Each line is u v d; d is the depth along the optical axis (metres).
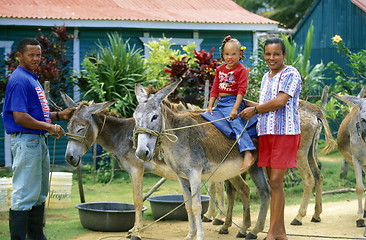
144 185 11.64
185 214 8.36
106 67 12.73
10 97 5.91
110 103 7.24
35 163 5.92
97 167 13.04
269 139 6.21
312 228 7.60
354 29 17.17
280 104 6.04
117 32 14.43
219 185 8.08
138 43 14.66
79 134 7.09
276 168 6.14
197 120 6.46
